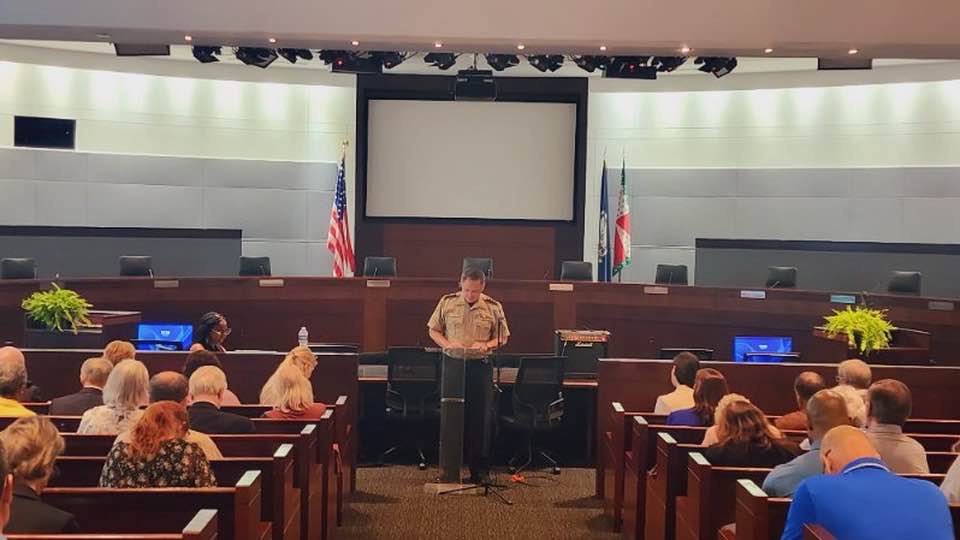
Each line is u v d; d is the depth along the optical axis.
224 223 15.58
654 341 11.97
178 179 15.37
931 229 14.17
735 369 7.83
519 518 6.93
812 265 12.90
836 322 9.37
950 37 8.80
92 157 14.88
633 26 9.03
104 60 14.85
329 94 15.91
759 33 8.93
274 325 12.01
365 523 6.71
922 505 2.99
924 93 14.27
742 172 15.39
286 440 5.01
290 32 9.09
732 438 4.75
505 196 15.39
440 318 7.70
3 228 12.27
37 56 14.39
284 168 15.82
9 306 10.27
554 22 9.03
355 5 9.01
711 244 13.18
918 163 14.30
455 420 7.57
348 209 15.77
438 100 15.36
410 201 15.43
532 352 12.11
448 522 6.77
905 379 7.81
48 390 7.59
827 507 3.00
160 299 11.52
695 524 4.65
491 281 12.09
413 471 8.38
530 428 8.17
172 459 3.99
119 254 12.88
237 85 15.66
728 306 11.73
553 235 15.39
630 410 7.70
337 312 12.10
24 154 14.41
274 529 4.39
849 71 14.67
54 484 4.27
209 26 9.02
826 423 4.00
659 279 12.87
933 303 10.50
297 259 15.86
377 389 8.93
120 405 5.00
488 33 9.05
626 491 6.49
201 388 5.34
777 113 15.21
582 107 15.25
